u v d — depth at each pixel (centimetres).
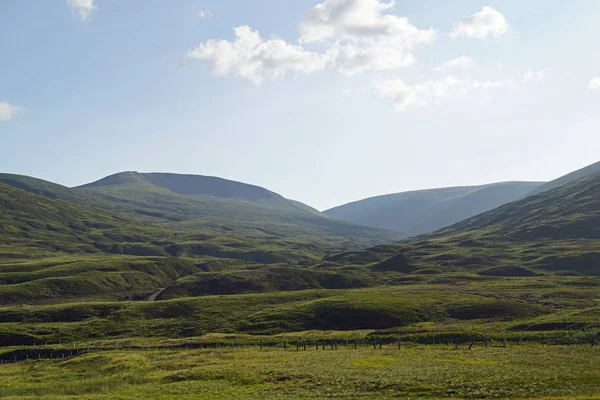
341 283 17550
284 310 11688
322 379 5194
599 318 8519
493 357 6203
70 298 15588
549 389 4353
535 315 10100
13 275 17038
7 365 7931
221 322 11225
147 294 17338
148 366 6725
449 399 4222
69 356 8644
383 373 5328
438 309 11150
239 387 5128
